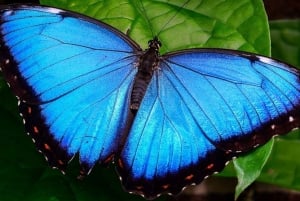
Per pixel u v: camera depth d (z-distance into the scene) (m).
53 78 0.57
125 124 0.57
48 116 0.57
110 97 0.58
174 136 0.57
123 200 0.60
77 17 0.57
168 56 0.58
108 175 0.60
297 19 0.71
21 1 0.63
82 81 0.57
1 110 0.61
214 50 0.58
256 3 0.60
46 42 0.57
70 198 0.59
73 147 0.57
